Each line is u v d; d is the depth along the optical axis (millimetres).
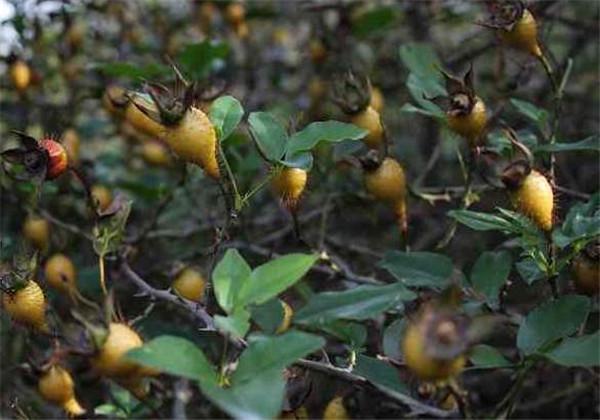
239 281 520
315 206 915
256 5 1171
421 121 1033
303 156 585
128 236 885
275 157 585
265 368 490
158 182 905
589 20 1037
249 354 494
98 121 965
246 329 506
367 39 1062
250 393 476
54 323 609
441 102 699
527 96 949
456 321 479
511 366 552
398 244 917
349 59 985
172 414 684
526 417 779
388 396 567
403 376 561
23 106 972
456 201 843
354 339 595
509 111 882
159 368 484
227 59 1054
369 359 576
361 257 878
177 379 710
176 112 576
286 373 573
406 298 532
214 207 899
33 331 615
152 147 899
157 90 603
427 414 545
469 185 684
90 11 1059
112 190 889
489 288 619
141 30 1112
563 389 765
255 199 933
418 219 935
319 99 963
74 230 792
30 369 626
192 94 577
